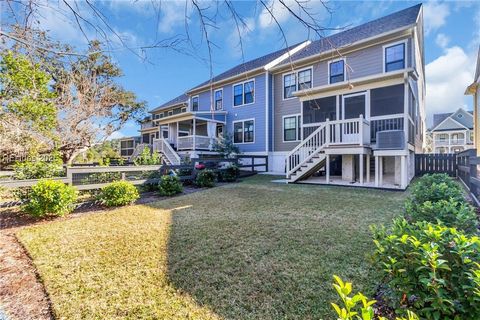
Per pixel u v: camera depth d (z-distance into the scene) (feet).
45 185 15.20
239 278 7.85
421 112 49.42
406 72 24.73
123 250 10.20
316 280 7.54
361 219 13.53
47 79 24.40
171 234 12.02
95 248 10.43
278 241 10.71
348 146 25.71
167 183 22.91
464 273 4.21
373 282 7.20
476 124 38.88
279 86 47.01
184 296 7.01
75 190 16.94
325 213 15.01
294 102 44.62
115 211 16.90
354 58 36.83
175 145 57.36
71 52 7.37
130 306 6.62
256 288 7.28
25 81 22.77
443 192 11.14
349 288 4.00
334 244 10.16
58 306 6.65
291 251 9.65
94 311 6.46
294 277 7.75
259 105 48.14
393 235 5.45
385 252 5.38
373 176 31.76
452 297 4.29
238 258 9.23
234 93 52.75
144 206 18.38
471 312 4.09
